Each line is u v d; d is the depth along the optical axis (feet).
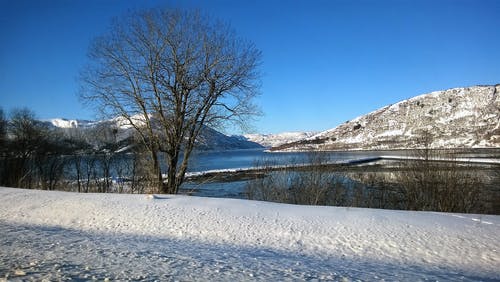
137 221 41.14
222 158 302.86
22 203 48.83
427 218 41.04
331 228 38.29
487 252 32.30
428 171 65.98
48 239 29.76
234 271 20.79
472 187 65.26
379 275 22.94
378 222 39.55
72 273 17.34
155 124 70.18
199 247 31.63
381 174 100.42
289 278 19.71
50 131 114.32
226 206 46.34
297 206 46.98
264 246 34.09
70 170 105.09
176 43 67.67
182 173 71.92
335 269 24.63
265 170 80.48
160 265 21.08
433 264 29.94
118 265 20.31
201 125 70.90
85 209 45.42
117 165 93.45
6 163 100.42
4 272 16.90
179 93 69.67
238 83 70.79
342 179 80.89
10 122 111.34
